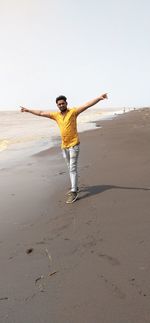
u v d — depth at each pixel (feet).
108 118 131.34
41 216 17.16
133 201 17.78
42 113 19.69
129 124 74.54
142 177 23.00
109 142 44.11
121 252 11.96
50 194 21.49
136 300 9.02
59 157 37.60
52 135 72.90
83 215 16.49
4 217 17.54
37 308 9.14
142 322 8.14
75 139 19.33
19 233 15.03
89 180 24.06
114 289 9.66
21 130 97.45
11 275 11.18
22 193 22.44
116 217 15.60
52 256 12.32
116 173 25.26
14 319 8.73
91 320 8.40
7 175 29.40
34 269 11.44
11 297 9.82
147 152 32.55
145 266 10.79
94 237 13.60
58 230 14.89
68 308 8.99
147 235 13.16
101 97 18.78
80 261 11.66
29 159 38.47
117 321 8.27
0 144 59.57
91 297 9.39
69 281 10.39
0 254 12.96
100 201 18.48
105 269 10.89
